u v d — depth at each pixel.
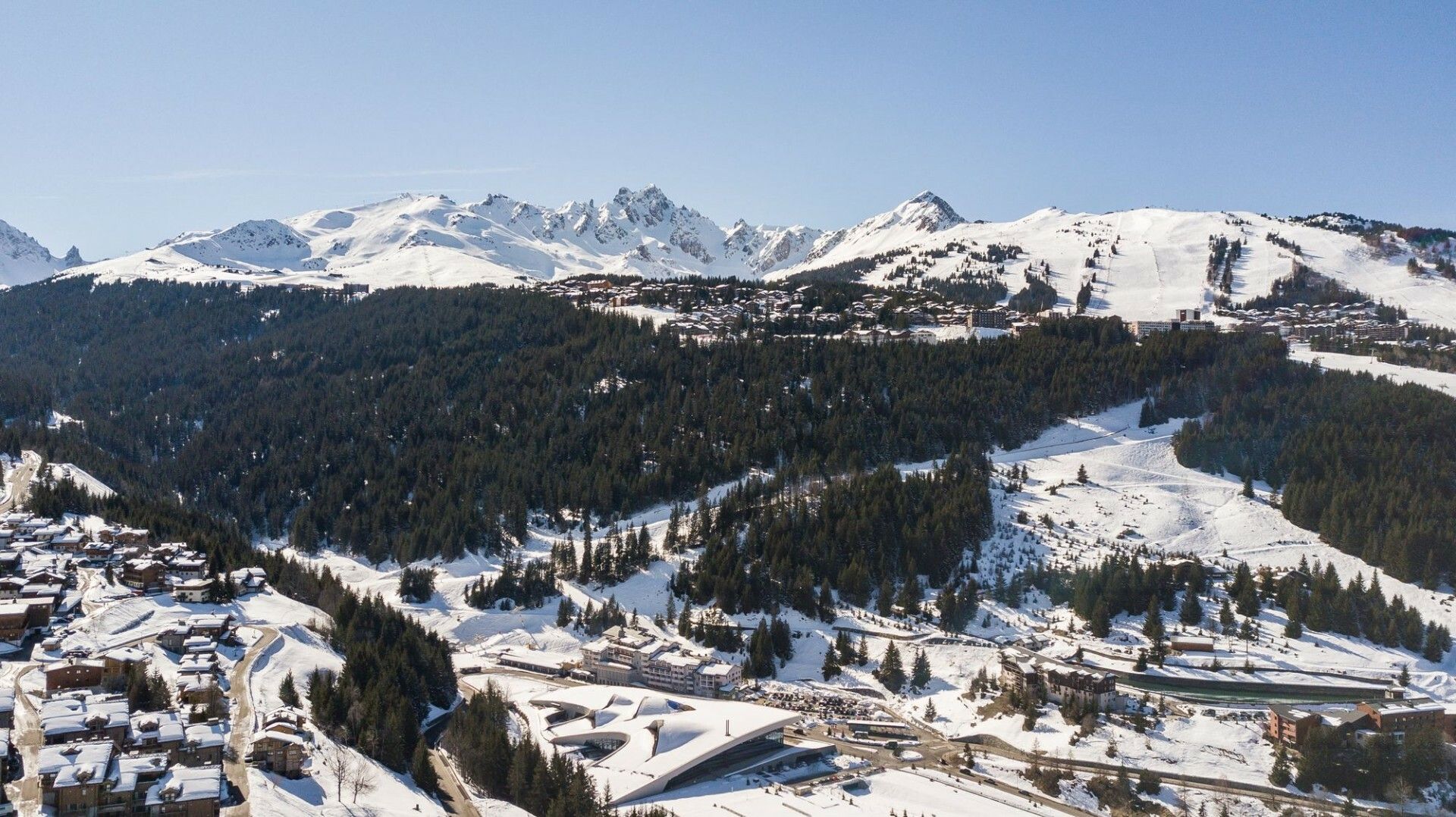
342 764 160.50
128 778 137.38
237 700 185.38
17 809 133.50
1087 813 183.25
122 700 165.75
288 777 159.50
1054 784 190.62
